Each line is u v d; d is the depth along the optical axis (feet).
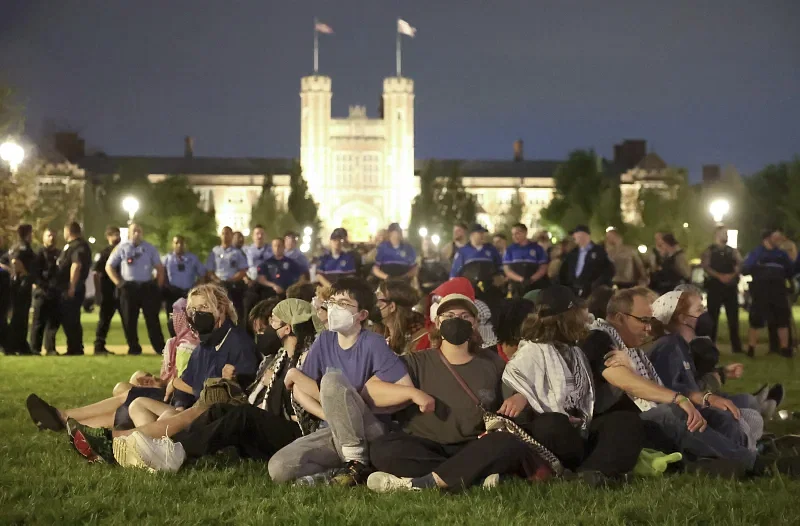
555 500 21.70
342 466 24.70
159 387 31.37
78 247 63.26
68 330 63.57
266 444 26.37
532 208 451.94
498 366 25.12
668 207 254.68
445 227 371.15
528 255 64.03
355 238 463.42
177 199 269.64
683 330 28.84
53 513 20.72
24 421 33.68
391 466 23.62
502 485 23.06
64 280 63.36
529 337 24.93
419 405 24.20
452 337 24.31
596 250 61.00
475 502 21.59
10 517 20.48
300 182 385.09
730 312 65.57
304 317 27.09
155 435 26.53
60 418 30.48
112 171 459.32
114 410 30.83
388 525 20.24
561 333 24.80
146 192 270.87
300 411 25.66
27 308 63.57
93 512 21.06
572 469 24.49
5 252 65.26
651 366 26.71
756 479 24.43
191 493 22.77
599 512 20.68
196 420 26.18
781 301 62.03
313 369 25.64
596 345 26.12
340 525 20.20
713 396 25.96
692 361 27.89
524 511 20.83
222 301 28.71
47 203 170.30
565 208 308.60
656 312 28.27
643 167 455.22
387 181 460.96
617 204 268.41
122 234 67.46
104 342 65.41
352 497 22.31
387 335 29.81
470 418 24.48
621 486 23.54
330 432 24.61
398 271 66.49
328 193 460.14
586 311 26.76
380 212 460.96
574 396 24.52
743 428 26.68
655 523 20.03
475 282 61.98
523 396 24.25
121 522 20.42
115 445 25.21
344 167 461.78
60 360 58.29
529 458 23.82
